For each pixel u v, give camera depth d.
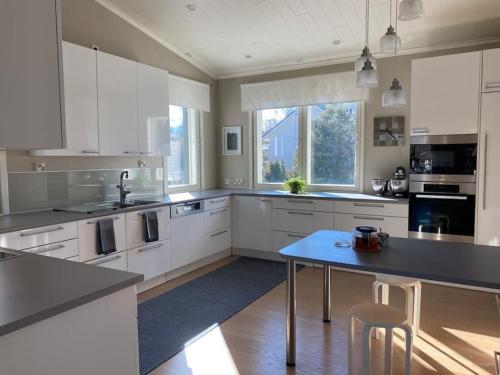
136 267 3.71
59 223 2.99
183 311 3.40
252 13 4.06
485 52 3.57
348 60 4.82
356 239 2.33
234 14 4.10
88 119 3.45
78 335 1.32
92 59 3.47
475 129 3.65
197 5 3.96
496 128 3.57
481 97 3.61
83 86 3.40
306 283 4.09
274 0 3.80
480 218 3.68
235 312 3.37
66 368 1.29
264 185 5.57
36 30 1.38
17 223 2.83
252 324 3.13
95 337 1.38
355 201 4.29
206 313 3.36
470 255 2.15
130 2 3.99
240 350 2.73
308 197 4.57
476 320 3.16
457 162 3.75
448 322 3.13
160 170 4.77
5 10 1.30
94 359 1.38
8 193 3.27
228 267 4.69
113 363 1.45
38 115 1.39
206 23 4.31
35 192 3.46
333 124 5.06
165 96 4.31
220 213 4.90
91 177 3.95
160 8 4.06
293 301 2.48
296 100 5.13
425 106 3.85
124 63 3.80
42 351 1.22
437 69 3.77
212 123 5.70
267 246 4.92
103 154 3.60
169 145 4.38
